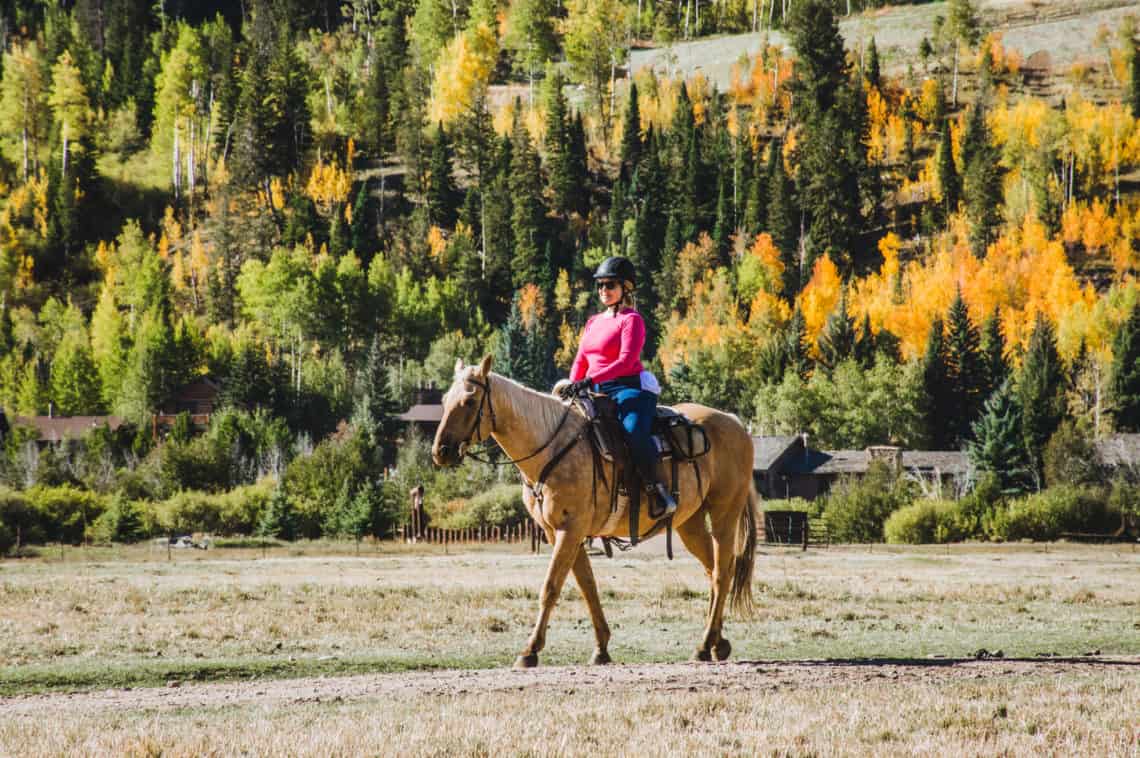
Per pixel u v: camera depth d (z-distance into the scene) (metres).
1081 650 13.85
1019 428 89.00
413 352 187.25
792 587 24.16
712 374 132.50
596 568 32.09
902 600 21.80
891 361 127.94
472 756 6.68
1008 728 7.62
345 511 61.72
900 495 64.94
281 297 181.38
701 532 11.89
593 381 11.12
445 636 15.13
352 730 7.42
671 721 7.68
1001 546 56.47
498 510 62.78
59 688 10.87
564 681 9.58
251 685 10.30
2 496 57.41
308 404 135.50
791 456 104.62
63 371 157.12
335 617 17.50
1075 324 170.00
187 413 100.69
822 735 7.30
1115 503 62.31
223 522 63.00
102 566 36.06
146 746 6.98
